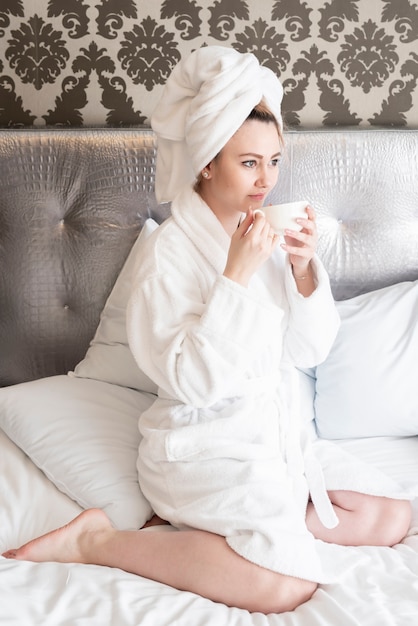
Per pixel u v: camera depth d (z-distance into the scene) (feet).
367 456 6.64
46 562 5.11
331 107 8.05
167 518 5.45
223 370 5.14
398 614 4.55
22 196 7.43
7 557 5.27
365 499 5.80
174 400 5.68
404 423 6.90
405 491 5.85
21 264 7.50
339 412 6.95
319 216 7.64
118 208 7.50
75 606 4.54
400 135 7.62
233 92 5.41
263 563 4.85
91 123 7.93
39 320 7.59
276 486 5.21
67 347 7.64
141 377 6.93
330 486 5.84
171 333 5.30
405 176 7.66
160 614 4.51
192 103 5.60
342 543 5.76
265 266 5.92
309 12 7.90
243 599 4.86
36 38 7.77
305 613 4.65
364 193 7.65
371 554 5.42
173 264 5.54
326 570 5.13
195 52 5.67
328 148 7.57
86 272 7.55
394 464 6.48
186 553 5.02
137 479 5.93
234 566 4.91
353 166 7.61
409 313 7.10
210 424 5.38
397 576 5.09
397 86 8.06
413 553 5.51
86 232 7.52
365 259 7.73
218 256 5.61
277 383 5.71
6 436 6.58
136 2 7.77
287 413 5.71
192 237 5.64
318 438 7.11
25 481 6.06
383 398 6.87
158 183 6.21
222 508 5.10
